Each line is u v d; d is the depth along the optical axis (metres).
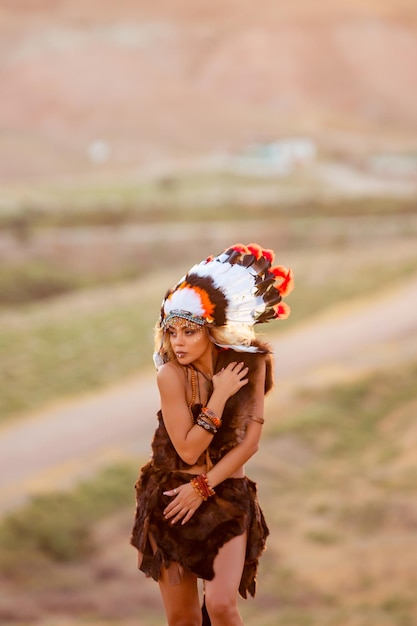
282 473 60.19
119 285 157.00
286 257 147.50
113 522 52.25
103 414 74.62
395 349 86.75
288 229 177.62
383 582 44.44
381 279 119.06
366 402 72.88
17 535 49.59
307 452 63.66
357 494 56.16
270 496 56.88
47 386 83.19
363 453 63.91
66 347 94.31
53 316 107.75
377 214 197.62
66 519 51.69
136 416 73.44
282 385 77.75
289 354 89.62
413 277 118.38
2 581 45.78
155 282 127.44
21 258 160.00
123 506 54.19
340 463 62.00
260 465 60.94
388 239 167.88
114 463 59.81
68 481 56.53
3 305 144.62
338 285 116.88
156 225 186.88
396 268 122.69
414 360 80.62
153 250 169.62
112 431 69.50
